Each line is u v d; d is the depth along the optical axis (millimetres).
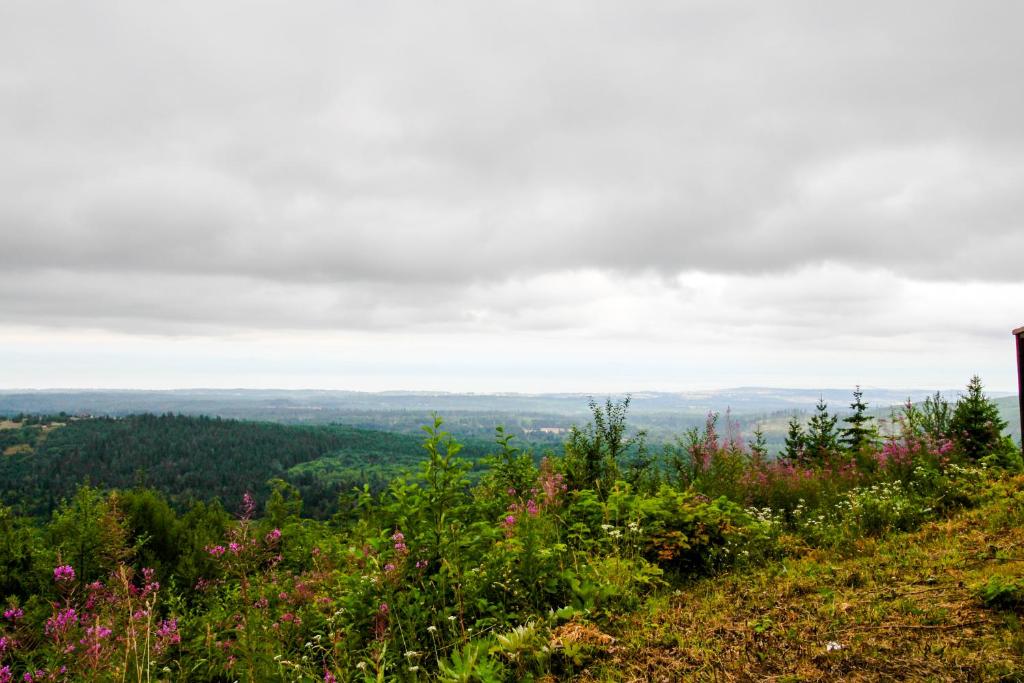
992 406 13312
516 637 5051
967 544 6602
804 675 4164
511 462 9891
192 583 13609
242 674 5770
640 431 11516
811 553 7477
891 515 8266
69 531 12781
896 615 4891
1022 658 3879
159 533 15930
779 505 10703
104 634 5082
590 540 7062
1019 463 11094
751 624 5152
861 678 4000
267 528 13414
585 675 4641
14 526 11641
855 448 14562
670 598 6348
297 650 6070
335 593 6727
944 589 5293
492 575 6109
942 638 4344
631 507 7848
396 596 5852
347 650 5496
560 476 8422
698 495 9523
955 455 11648
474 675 4637
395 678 4906
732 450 12648
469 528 6691
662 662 4676
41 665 5223
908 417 13930
